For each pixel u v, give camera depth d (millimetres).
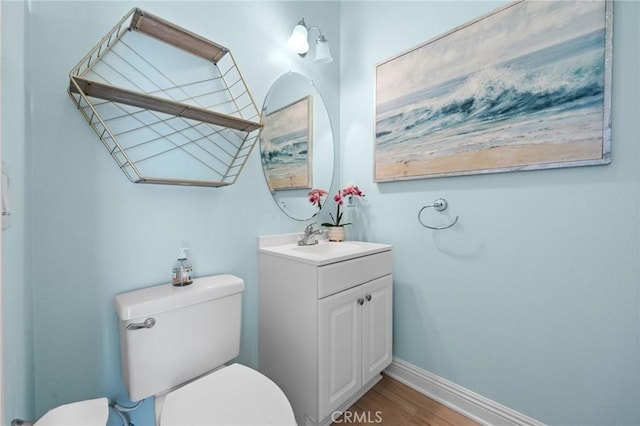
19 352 689
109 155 1003
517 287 1203
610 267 1002
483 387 1306
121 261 1030
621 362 990
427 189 1479
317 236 1730
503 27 1192
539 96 1111
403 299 1597
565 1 1050
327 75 1814
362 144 1776
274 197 1516
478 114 1268
